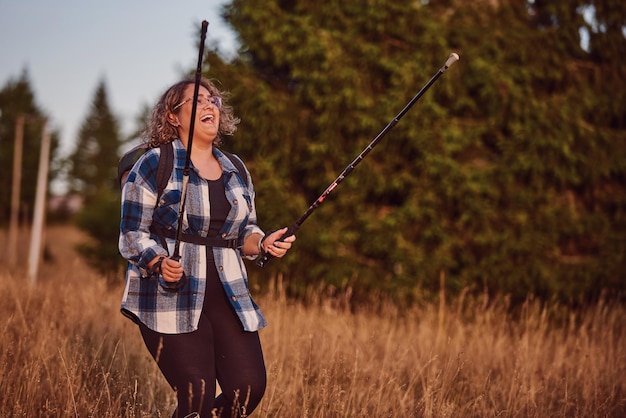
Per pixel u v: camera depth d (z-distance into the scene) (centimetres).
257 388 322
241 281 332
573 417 482
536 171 917
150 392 450
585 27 950
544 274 895
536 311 806
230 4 974
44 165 1385
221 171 339
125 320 642
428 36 921
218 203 329
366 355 585
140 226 319
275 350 549
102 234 1351
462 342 636
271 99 926
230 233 333
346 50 942
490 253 921
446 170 902
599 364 576
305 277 932
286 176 952
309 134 963
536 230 920
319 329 653
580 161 932
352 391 457
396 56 934
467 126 941
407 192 932
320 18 965
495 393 513
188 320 315
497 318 779
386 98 916
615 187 974
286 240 346
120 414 396
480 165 946
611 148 939
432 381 492
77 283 948
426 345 621
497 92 916
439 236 912
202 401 305
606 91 960
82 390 411
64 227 3666
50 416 404
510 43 931
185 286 318
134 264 317
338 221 930
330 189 346
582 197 977
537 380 539
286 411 446
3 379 432
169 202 321
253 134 937
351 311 896
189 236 324
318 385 455
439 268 908
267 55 965
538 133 909
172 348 313
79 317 622
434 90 916
